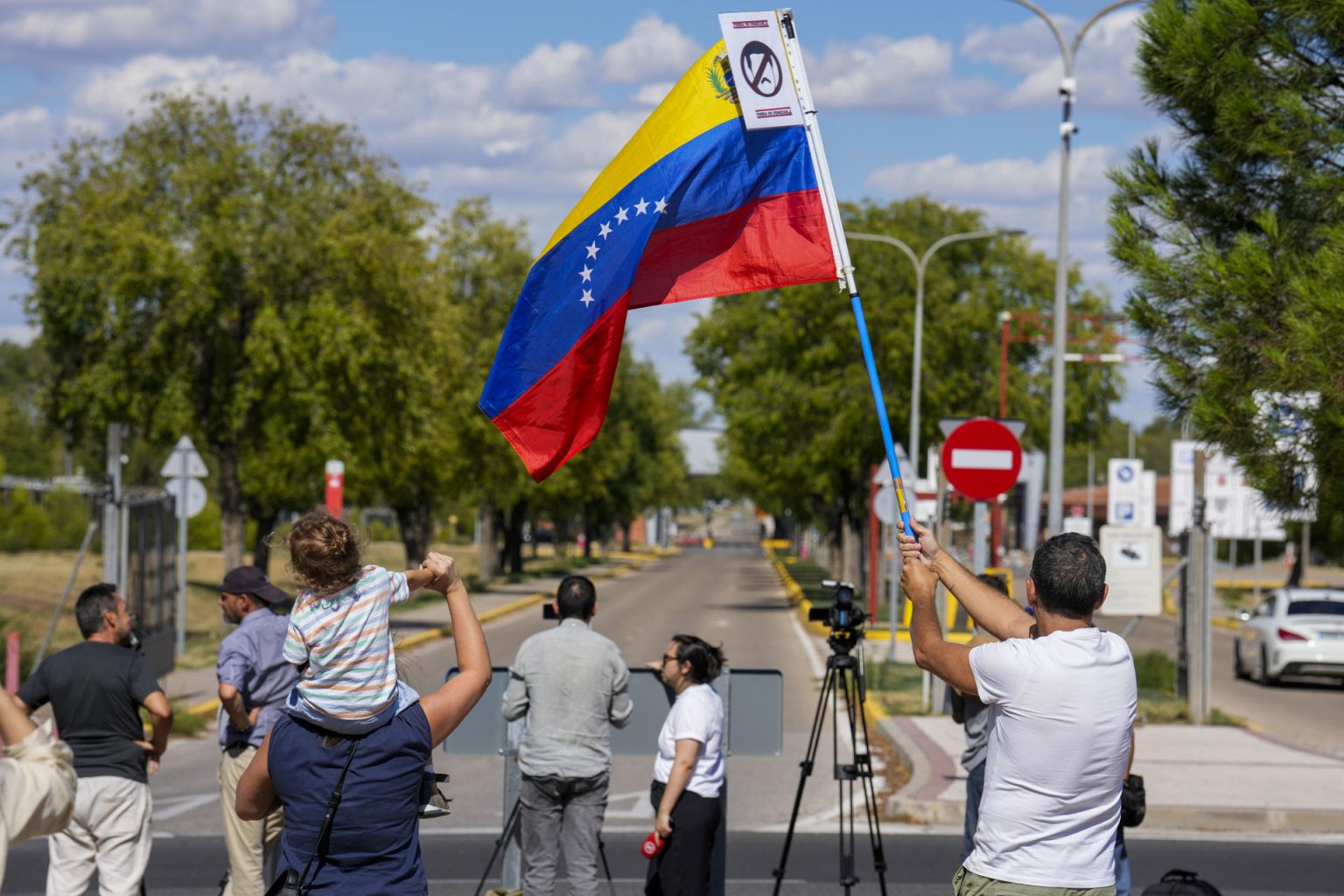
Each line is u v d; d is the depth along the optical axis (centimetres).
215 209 2933
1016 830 411
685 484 12538
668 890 744
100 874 710
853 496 4884
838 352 4328
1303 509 1024
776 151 632
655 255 632
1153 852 1073
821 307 4328
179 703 1833
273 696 763
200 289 2827
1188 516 4419
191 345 2981
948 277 4422
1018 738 412
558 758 729
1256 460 1006
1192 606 1775
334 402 2980
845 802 1288
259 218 2928
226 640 761
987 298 4541
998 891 411
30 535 5291
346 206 3048
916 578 452
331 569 387
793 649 2928
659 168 624
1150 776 1330
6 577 3934
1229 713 2048
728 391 4759
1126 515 4503
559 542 9162
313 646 388
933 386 4256
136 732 718
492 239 5019
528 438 613
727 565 9219
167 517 2430
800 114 607
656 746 838
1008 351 4666
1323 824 1156
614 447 7044
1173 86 1097
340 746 388
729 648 2944
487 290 5012
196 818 1188
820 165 596
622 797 1316
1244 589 5947
